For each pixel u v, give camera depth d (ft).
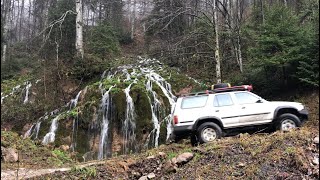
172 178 23.18
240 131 32.83
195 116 32.07
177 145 32.94
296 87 52.39
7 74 84.99
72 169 26.09
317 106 44.39
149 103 58.34
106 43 80.18
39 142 50.14
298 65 50.11
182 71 73.61
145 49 97.14
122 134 56.59
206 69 70.69
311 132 25.32
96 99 60.13
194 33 59.31
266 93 55.11
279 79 54.44
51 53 78.89
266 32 52.42
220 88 33.55
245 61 68.49
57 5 89.86
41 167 31.83
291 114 32.53
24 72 87.40
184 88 64.64
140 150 54.60
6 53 92.43
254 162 22.27
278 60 49.44
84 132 56.80
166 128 54.60
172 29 77.71
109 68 73.26
